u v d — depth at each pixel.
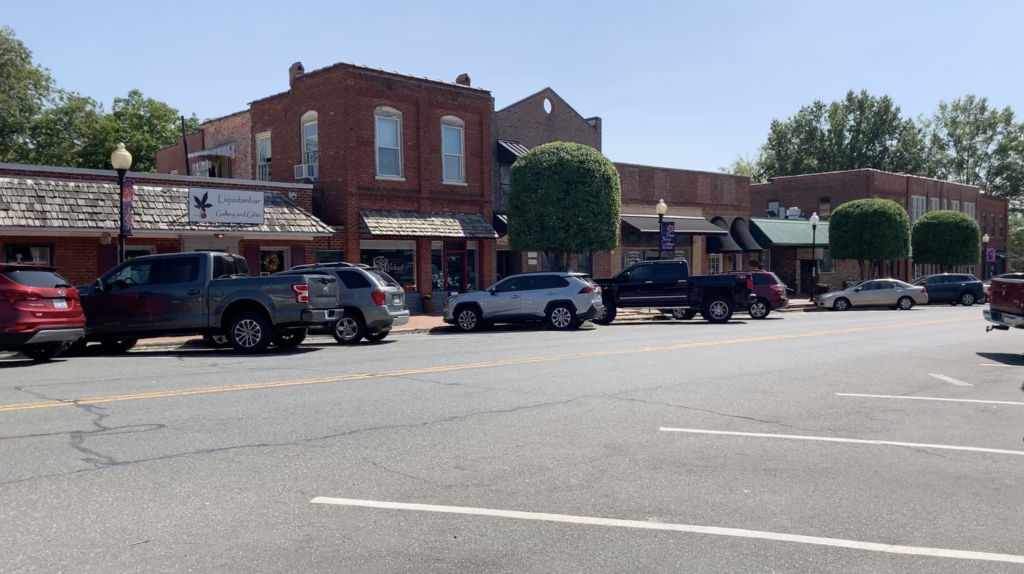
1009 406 9.17
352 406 8.70
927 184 56.22
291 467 6.11
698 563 4.24
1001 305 15.38
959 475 6.06
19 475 5.82
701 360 13.32
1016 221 84.19
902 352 15.07
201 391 9.64
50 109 43.50
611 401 9.16
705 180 39.12
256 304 14.62
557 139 32.28
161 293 14.48
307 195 24.16
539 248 25.88
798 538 4.63
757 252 42.38
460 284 28.33
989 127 78.06
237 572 4.07
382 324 16.84
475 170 28.56
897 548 4.48
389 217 25.59
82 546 4.41
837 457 6.60
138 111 47.28
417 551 4.38
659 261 24.52
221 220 21.12
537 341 17.22
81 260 19.48
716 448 6.88
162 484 5.62
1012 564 4.27
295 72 26.91
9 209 17.52
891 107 71.94
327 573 4.07
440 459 6.39
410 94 26.50
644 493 5.50
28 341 12.20
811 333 19.38
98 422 7.72
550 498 5.37
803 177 54.28
